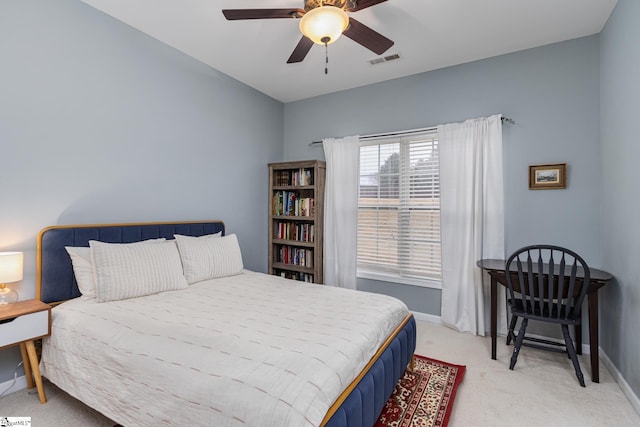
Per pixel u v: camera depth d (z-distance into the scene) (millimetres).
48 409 1761
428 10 2268
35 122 2018
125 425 1354
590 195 2549
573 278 2086
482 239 2902
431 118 3256
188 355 1302
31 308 1760
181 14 2365
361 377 1397
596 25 2430
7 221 1909
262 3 2236
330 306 1962
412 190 3396
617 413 1775
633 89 1897
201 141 3145
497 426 1660
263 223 3992
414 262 3387
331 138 3865
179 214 2941
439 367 2270
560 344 2311
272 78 3508
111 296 1994
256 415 1009
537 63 2760
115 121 2439
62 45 2137
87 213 2279
